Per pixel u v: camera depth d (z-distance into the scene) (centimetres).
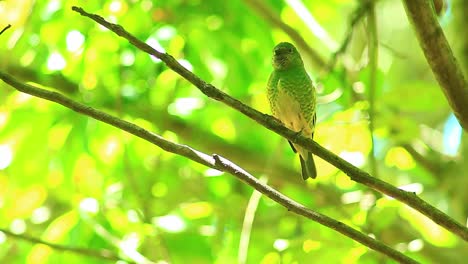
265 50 1218
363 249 937
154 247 1116
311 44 1419
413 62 1435
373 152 912
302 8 1223
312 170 996
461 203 1051
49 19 1180
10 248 1152
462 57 957
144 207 1118
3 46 1234
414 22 586
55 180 1229
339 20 1354
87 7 1180
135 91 1301
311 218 558
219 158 561
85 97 1269
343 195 1209
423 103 955
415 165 1209
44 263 1092
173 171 1346
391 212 916
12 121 1205
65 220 1109
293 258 971
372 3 902
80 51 1206
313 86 976
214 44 1195
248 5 1202
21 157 1207
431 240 1099
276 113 998
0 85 1227
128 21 1194
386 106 1011
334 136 1069
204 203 1236
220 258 1157
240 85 1220
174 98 1320
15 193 1219
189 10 1188
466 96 595
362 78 1019
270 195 560
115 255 995
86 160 1246
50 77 1277
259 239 1152
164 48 1171
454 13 990
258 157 1373
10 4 1182
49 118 1215
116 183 1267
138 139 1298
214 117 1373
